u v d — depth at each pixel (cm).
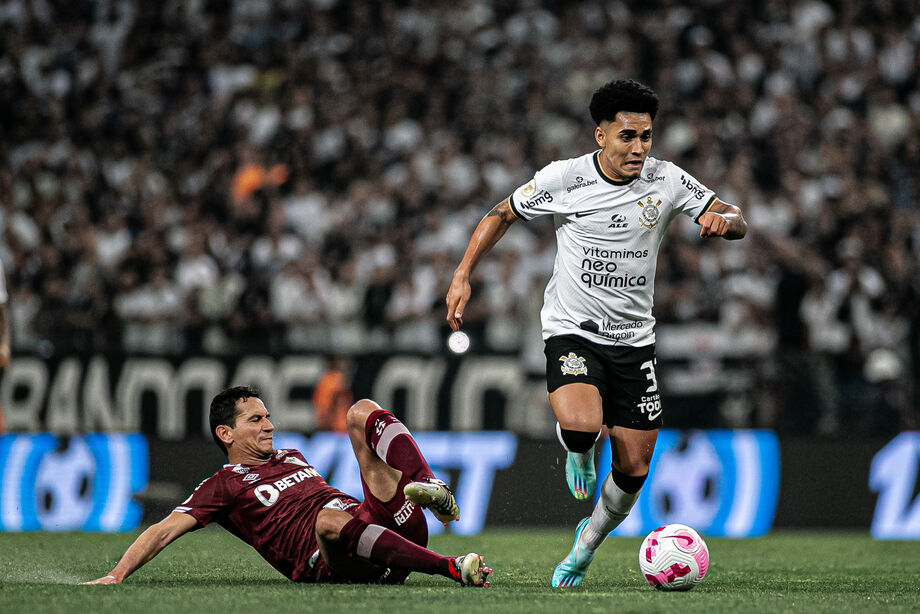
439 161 4806
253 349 3794
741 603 1559
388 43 5553
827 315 4131
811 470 3678
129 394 3788
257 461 1805
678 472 3641
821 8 5434
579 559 1819
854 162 4800
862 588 1861
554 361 1789
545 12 5609
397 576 1748
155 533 1739
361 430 1723
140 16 5862
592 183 1806
